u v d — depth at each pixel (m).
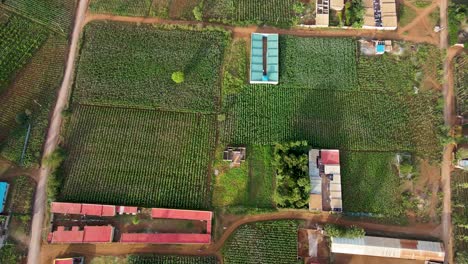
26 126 54.31
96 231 49.59
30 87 56.34
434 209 52.56
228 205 52.06
